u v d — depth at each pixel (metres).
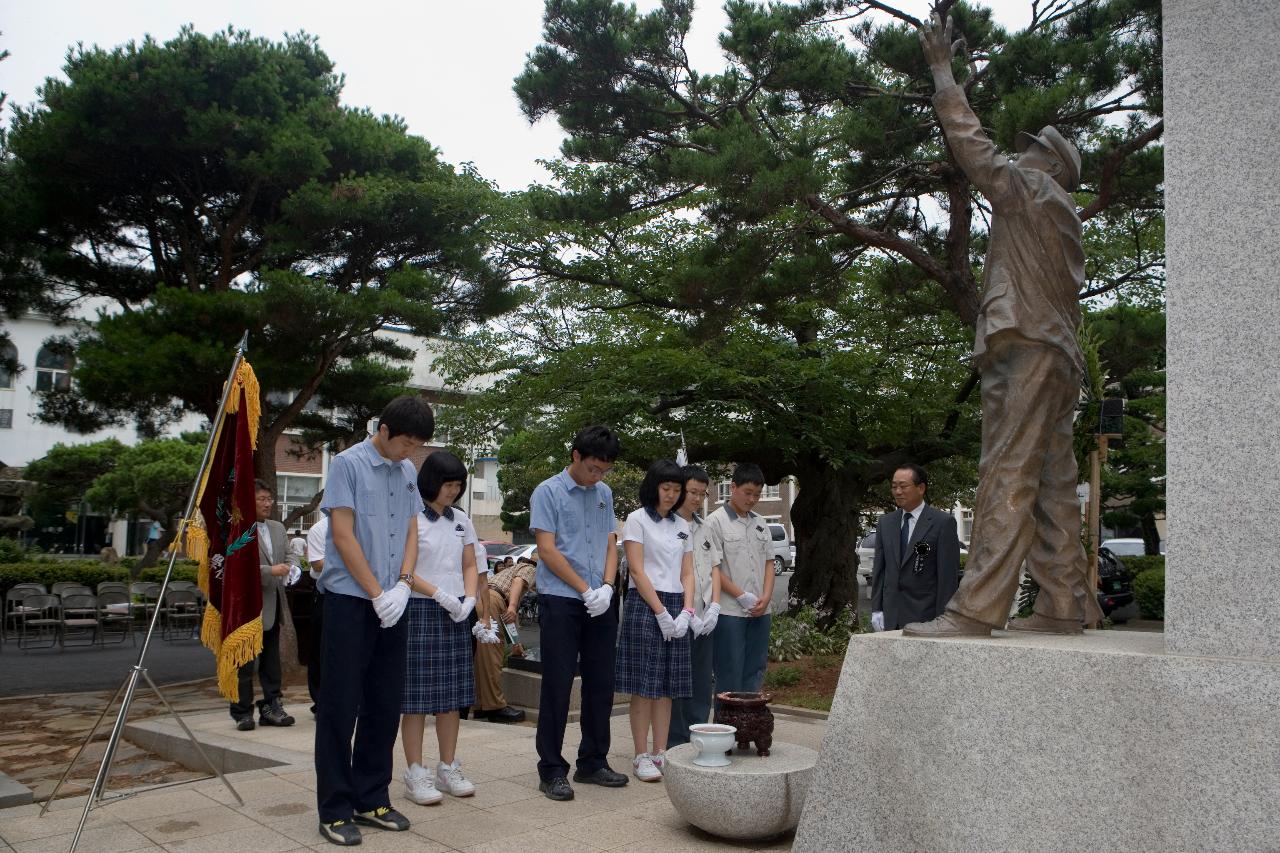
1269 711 2.88
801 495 15.24
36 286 12.82
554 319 15.73
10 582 18.53
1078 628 4.00
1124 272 13.61
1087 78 8.56
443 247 13.03
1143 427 18.59
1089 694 3.17
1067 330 3.89
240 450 5.23
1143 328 11.62
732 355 13.34
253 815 4.73
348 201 11.63
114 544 36.09
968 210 10.38
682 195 12.21
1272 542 3.10
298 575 7.95
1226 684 2.95
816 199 10.13
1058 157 4.20
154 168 11.84
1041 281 3.89
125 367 10.20
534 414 14.55
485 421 14.99
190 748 6.92
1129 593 15.62
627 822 4.63
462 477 5.36
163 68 10.77
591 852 4.18
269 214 12.91
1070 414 4.11
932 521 5.77
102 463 25.11
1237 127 3.32
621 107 11.69
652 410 13.65
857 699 3.65
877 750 3.57
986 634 3.76
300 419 14.77
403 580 4.68
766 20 9.95
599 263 14.71
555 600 5.23
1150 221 11.20
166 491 22.78
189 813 4.77
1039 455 3.83
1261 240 3.24
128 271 13.11
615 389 13.15
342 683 4.39
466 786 5.09
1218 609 3.15
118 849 4.17
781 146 9.79
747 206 9.42
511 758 6.06
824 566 14.72
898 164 10.40
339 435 15.23
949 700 3.43
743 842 4.34
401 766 5.90
